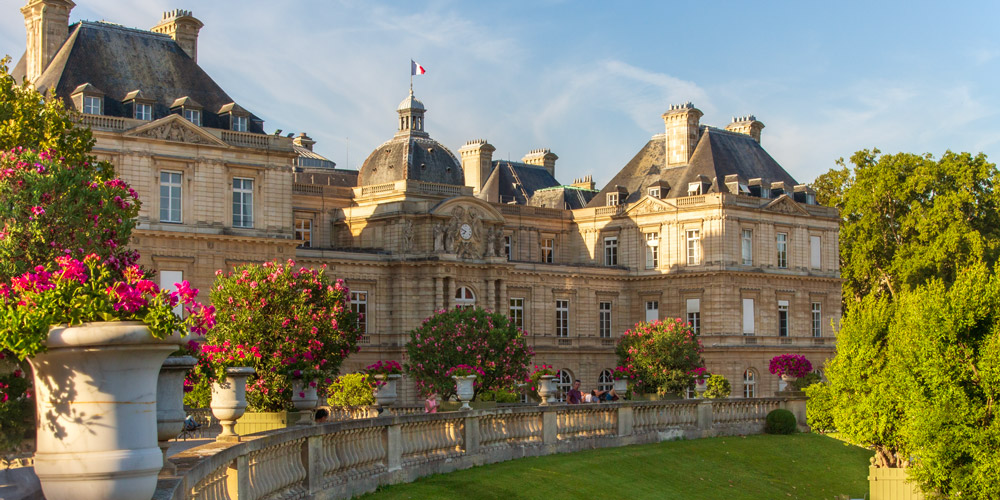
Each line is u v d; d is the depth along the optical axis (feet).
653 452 148.77
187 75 236.22
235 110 230.27
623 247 325.62
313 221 287.69
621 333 321.32
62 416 48.16
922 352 129.59
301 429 83.61
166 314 49.08
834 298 332.19
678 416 168.66
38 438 48.93
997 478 122.21
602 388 314.35
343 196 293.64
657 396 225.56
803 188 330.75
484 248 280.51
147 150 212.43
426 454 113.50
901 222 337.11
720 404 179.11
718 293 302.25
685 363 227.20
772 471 157.17
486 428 126.72
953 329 127.65
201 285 217.97
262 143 228.22
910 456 143.43
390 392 158.71
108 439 48.11
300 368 123.34
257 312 123.54
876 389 145.18
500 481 112.37
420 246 270.05
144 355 49.01
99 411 48.06
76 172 87.92
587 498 116.37
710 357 301.63
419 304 268.41
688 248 310.45
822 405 170.40
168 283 213.87
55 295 49.08
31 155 84.17
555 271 306.55
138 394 49.08
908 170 338.75
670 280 312.71
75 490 47.78
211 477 63.72
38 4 230.89
